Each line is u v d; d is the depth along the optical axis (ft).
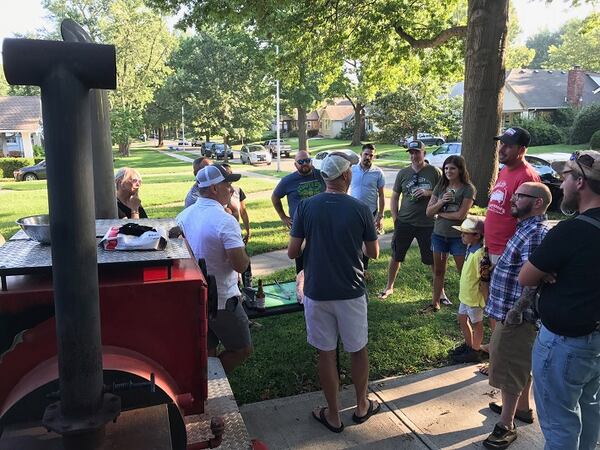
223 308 11.27
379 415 12.10
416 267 24.13
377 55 55.52
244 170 96.73
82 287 4.57
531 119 129.59
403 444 10.99
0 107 137.49
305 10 46.88
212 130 149.69
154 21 160.15
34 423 5.57
